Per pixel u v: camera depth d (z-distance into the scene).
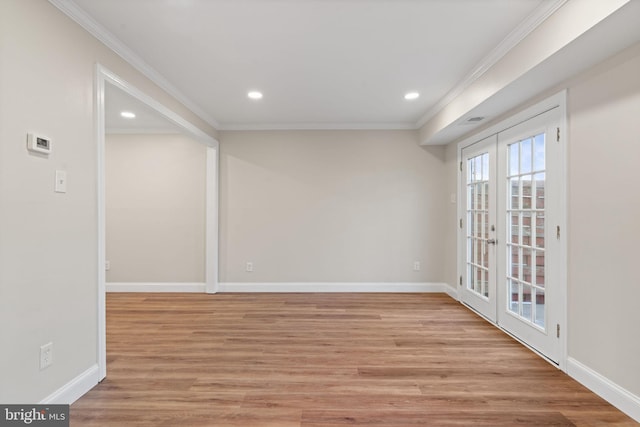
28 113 1.67
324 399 2.04
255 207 4.71
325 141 4.70
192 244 4.73
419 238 4.69
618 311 1.92
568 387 2.17
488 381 2.25
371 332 3.15
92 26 2.08
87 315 2.10
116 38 2.31
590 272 2.12
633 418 1.82
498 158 3.27
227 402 2.01
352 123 4.59
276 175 4.70
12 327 1.60
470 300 3.94
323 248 4.71
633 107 1.82
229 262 4.73
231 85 3.19
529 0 1.90
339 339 2.98
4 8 1.55
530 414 1.89
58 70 1.86
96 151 2.16
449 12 2.02
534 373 2.36
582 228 2.18
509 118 3.03
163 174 4.73
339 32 2.25
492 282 3.41
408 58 2.64
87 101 2.08
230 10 2.00
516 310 3.04
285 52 2.54
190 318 3.57
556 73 2.20
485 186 3.62
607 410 1.92
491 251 3.41
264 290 4.71
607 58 1.98
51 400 1.81
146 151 4.73
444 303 4.13
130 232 4.74
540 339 2.65
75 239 1.99
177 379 2.27
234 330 3.21
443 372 2.38
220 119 4.38
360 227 4.69
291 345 2.85
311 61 2.68
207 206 4.66
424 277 4.70
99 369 2.21
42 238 1.76
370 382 2.24
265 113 4.11
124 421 1.82
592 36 1.73
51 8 1.81
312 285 4.71
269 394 2.09
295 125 4.61
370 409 1.94
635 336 1.82
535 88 2.47
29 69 1.68
